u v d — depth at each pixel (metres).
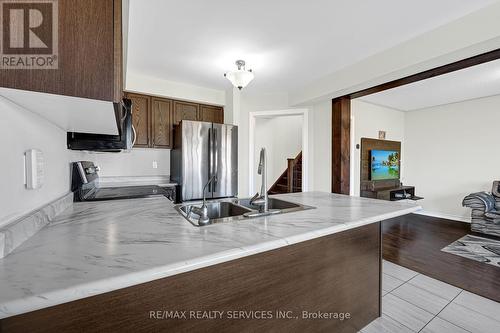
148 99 3.36
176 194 3.27
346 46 2.44
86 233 0.98
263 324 1.08
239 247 0.86
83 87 0.72
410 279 2.36
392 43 2.38
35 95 0.71
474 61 2.18
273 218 1.29
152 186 3.11
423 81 3.45
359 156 4.64
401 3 1.78
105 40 0.74
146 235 0.97
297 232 1.05
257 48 2.48
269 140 6.63
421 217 4.96
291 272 1.18
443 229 4.05
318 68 3.00
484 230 3.68
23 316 0.60
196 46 2.44
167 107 3.50
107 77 0.75
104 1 0.75
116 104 0.81
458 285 2.23
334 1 1.76
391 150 5.19
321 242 1.31
